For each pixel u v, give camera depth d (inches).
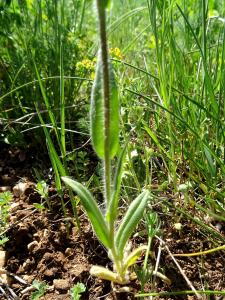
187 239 7.3
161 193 8.0
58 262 7.3
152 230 6.4
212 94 7.6
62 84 7.5
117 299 6.5
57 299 6.6
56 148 10.4
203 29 7.8
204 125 8.2
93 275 6.9
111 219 5.9
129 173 7.4
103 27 4.9
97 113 5.6
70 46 11.1
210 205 7.5
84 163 8.9
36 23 11.1
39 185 8.3
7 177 9.9
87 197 5.8
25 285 7.0
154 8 8.1
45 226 8.0
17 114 10.7
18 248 7.7
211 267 6.9
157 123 8.7
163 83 8.0
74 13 12.2
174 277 6.7
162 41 8.2
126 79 9.3
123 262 6.4
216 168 8.0
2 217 8.0
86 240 7.6
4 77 11.1
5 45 11.7
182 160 7.7
